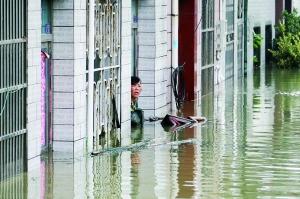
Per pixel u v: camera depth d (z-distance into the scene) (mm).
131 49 30625
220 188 20531
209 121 31172
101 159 23922
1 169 21062
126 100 28859
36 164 22578
